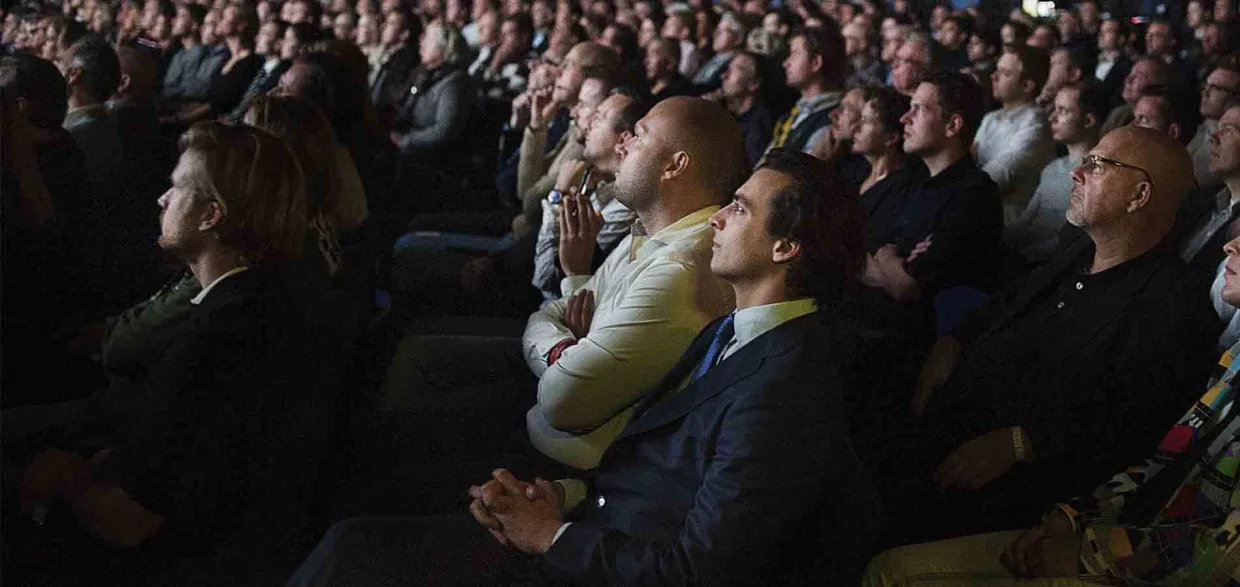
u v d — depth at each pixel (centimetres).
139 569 191
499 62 796
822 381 154
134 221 387
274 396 196
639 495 166
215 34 809
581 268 254
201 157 193
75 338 282
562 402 206
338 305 231
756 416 151
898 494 238
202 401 187
